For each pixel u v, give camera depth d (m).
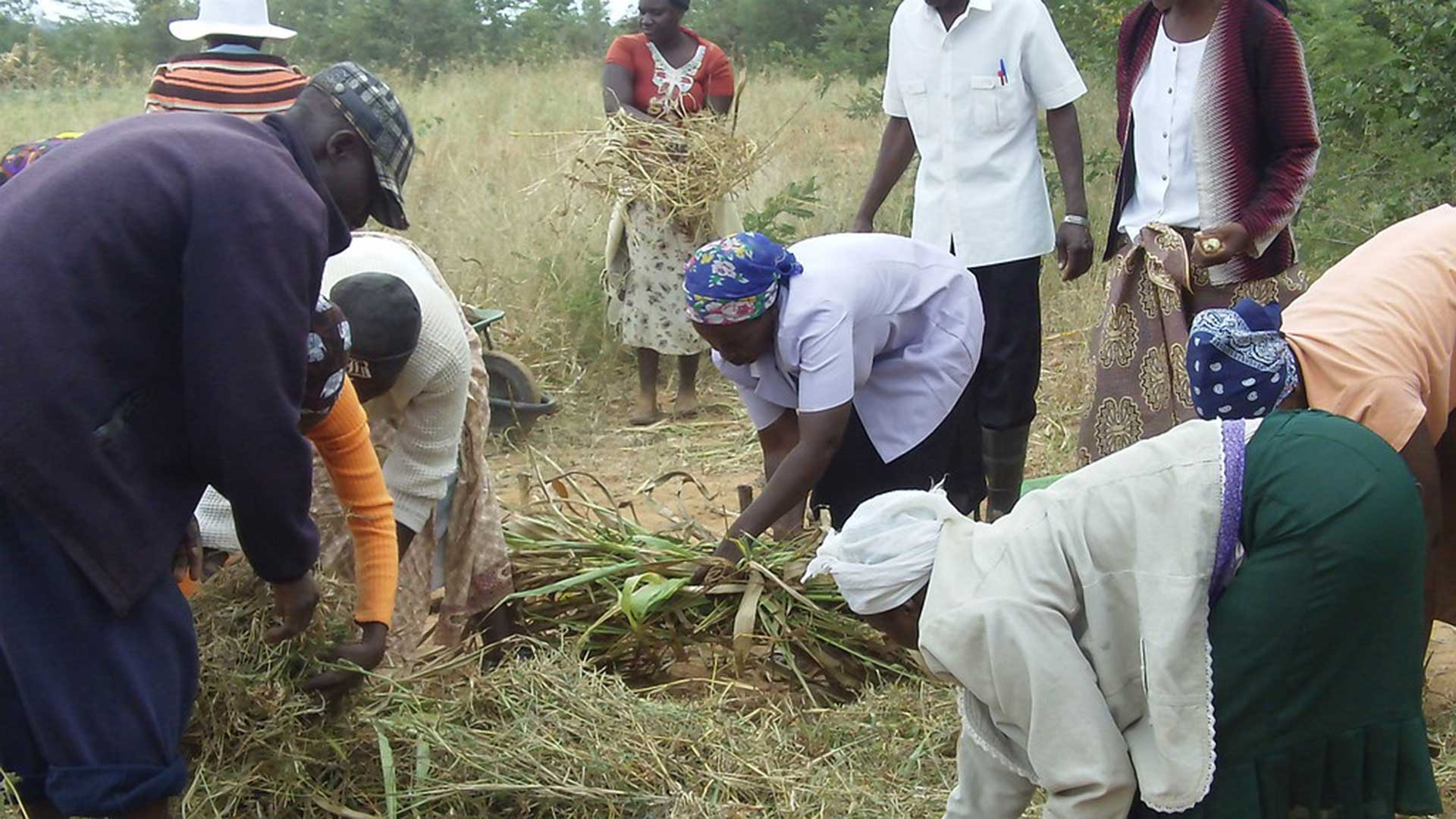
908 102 5.39
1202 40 4.34
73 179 2.37
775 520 4.03
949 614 2.39
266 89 5.39
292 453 2.46
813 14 25.00
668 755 3.42
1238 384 2.95
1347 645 2.32
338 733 3.18
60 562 2.40
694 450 6.93
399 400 3.47
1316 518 2.29
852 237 4.28
